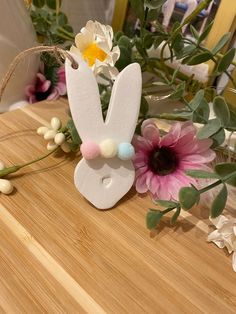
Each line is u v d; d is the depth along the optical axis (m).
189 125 0.15
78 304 0.12
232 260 0.14
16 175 0.17
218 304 0.12
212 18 0.21
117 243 0.14
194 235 0.15
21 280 0.12
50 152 0.18
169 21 0.22
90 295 0.12
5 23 0.19
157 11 0.17
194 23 0.21
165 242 0.14
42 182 0.16
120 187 0.16
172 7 0.22
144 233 0.15
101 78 0.17
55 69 0.23
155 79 0.22
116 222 0.15
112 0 0.27
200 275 0.13
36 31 0.23
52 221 0.14
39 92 0.24
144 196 0.17
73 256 0.13
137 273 0.13
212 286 0.13
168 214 0.16
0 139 0.19
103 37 0.15
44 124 0.21
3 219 0.14
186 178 0.16
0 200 0.15
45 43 0.23
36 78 0.23
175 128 0.15
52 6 0.22
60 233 0.14
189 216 0.16
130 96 0.15
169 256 0.14
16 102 0.23
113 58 0.15
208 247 0.15
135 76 0.15
